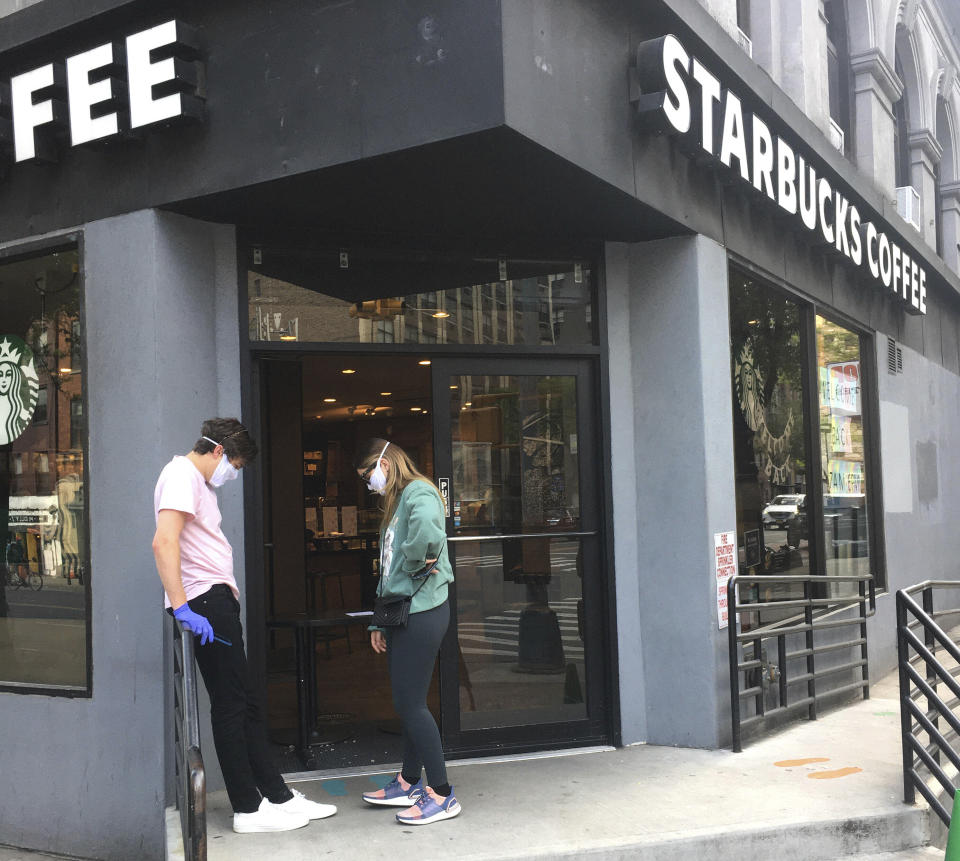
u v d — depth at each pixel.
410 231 5.53
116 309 4.93
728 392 6.06
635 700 5.82
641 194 5.11
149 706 4.76
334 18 4.45
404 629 4.24
